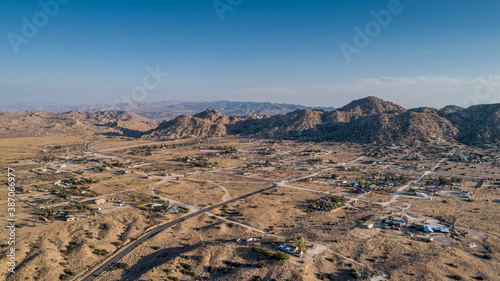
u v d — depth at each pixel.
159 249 113.31
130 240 122.56
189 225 136.62
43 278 92.56
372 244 106.44
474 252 101.00
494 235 114.44
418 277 82.81
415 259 93.31
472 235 115.19
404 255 97.56
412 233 119.75
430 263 90.00
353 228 125.69
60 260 103.81
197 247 108.12
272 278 82.81
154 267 94.25
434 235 116.81
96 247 114.12
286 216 148.38
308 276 83.88
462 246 106.00
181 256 100.50
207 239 119.81
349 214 149.75
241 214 149.25
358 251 101.06
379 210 153.12
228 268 91.12
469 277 83.50
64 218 140.38
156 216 147.62
